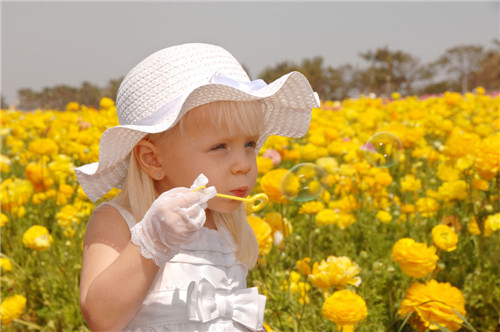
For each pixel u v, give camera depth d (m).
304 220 3.82
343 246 3.55
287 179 2.06
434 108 7.77
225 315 1.71
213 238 1.80
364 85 62.44
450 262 3.12
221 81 1.58
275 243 2.70
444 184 3.50
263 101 1.99
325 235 3.73
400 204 4.13
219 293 1.73
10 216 3.86
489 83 54.69
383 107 10.52
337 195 4.47
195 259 1.72
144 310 1.64
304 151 4.64
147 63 1.76
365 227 3.64
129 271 1.45
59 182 4.43
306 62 58.59
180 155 1.61
